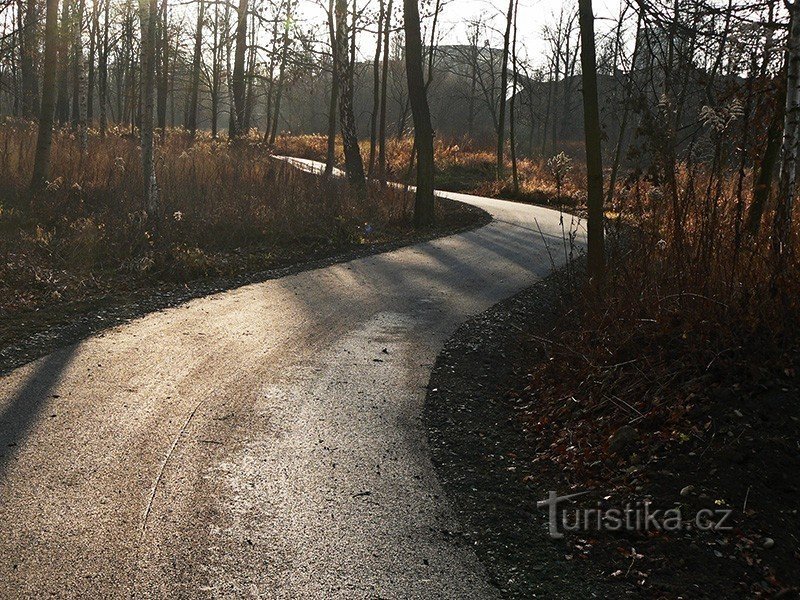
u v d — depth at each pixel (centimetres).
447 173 3878
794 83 812
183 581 363
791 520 428
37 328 811
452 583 378
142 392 623
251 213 1570
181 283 1101
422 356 768
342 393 647
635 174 748
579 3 855
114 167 1775
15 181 1678
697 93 748
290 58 2655
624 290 725
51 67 1612
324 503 452
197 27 4088
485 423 602
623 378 615
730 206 761
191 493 454
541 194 3030
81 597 346
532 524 441
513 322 929
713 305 613
